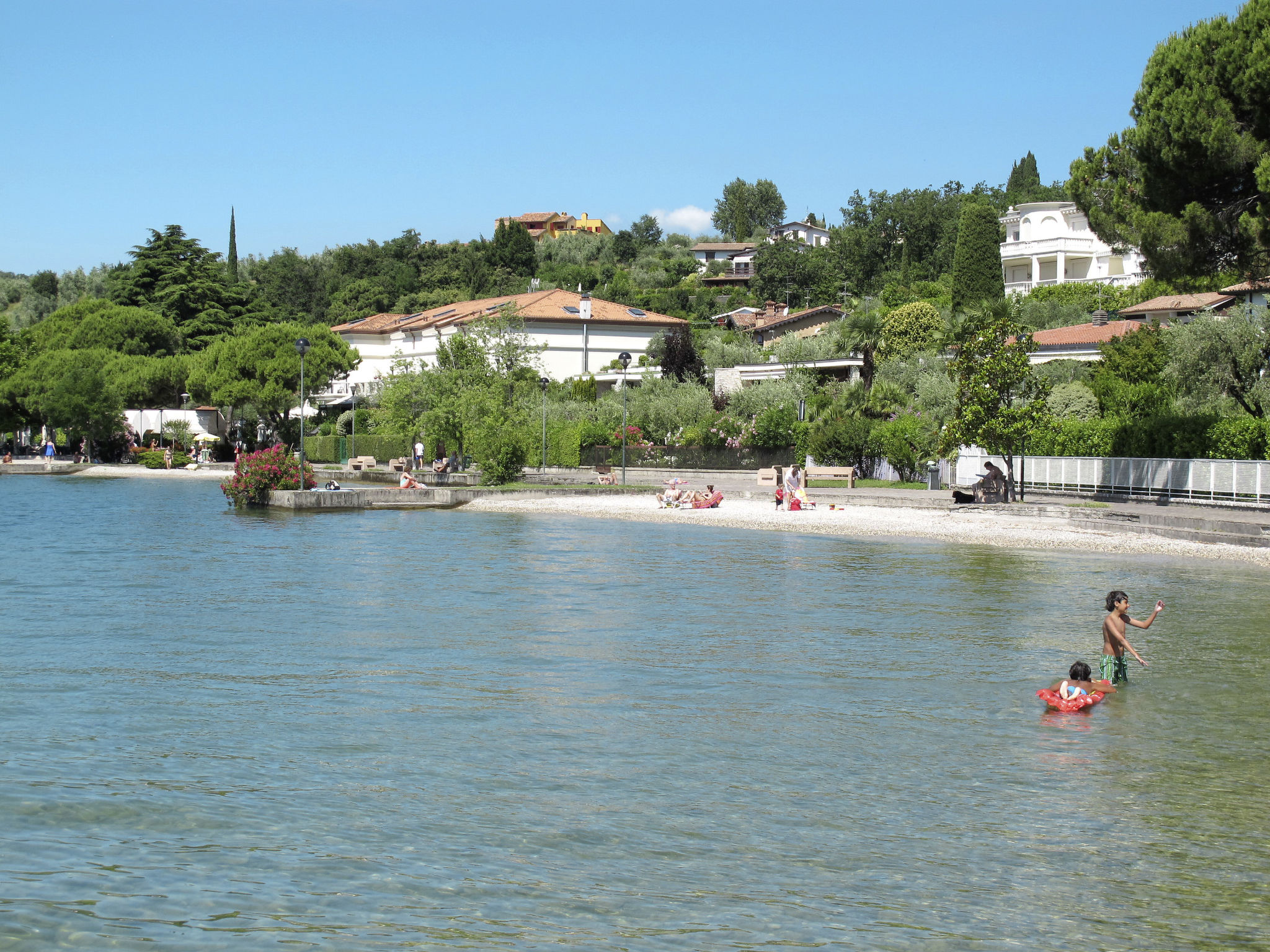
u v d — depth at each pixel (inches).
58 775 400.8
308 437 3464.6
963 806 378.9
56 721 474.3
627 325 3860.7
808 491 1795.0
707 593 858.8
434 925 287.1
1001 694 539.2
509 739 452.8
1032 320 3147.1
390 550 1155.9
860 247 5211.6
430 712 496.7
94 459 3287.4
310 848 336.5
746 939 281.6
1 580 922.7
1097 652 636.7
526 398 2861.7
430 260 6378.0
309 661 602.9
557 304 3892.7
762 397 2385.6
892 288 4296.3
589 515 1599.4
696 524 1449.3
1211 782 406.6
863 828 357.7
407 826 354.9
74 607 786.2
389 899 302.2
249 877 315.3
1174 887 315.6
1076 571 978.7
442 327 3818.9
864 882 316.8
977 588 881.5
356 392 3885.3
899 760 430.0
